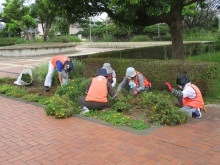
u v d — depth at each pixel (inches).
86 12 357.1
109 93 229.0
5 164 143.3
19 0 1190.9
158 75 286.8
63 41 1241.4
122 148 158.1
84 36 1843.0
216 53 647.1
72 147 161.5
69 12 344.5
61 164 141.9
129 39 1373.0
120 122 197.5
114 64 321.4
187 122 197.8
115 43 1206.9
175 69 273.6
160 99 222.5
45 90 309.7
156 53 569.3
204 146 157.8
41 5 1032.8
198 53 652.1
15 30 1467.8
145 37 1248.8
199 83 259.9
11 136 180.7
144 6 291.0
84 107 226.7
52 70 306.3
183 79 213.8
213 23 1315.2
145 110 223.9
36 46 882.1
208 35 1013.8
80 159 146.6
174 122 191.8
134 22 365.7
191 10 1114.7
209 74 255.1
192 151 152.0
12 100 276.1
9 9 1183.6
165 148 156.6
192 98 205.3
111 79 268.5
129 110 225.8
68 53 923.4
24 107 249.6
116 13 346.3
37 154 153.8
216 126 188.9
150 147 158.2
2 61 709.3
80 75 358.9
